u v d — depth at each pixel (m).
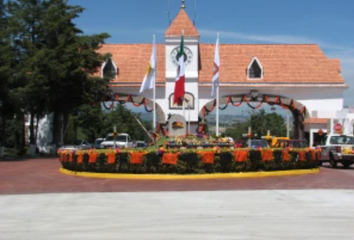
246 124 95.12
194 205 13.32
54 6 42.22
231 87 44.62
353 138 28.81
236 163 21.11
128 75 45.41
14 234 9.76
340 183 18.70
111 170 21.53
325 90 45.44
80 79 40.84
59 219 11.41
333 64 46.94
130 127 82.56
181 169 20.55
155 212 12.23
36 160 36.66
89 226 10.48
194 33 44.09
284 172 22.17
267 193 15.61
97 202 14.03
